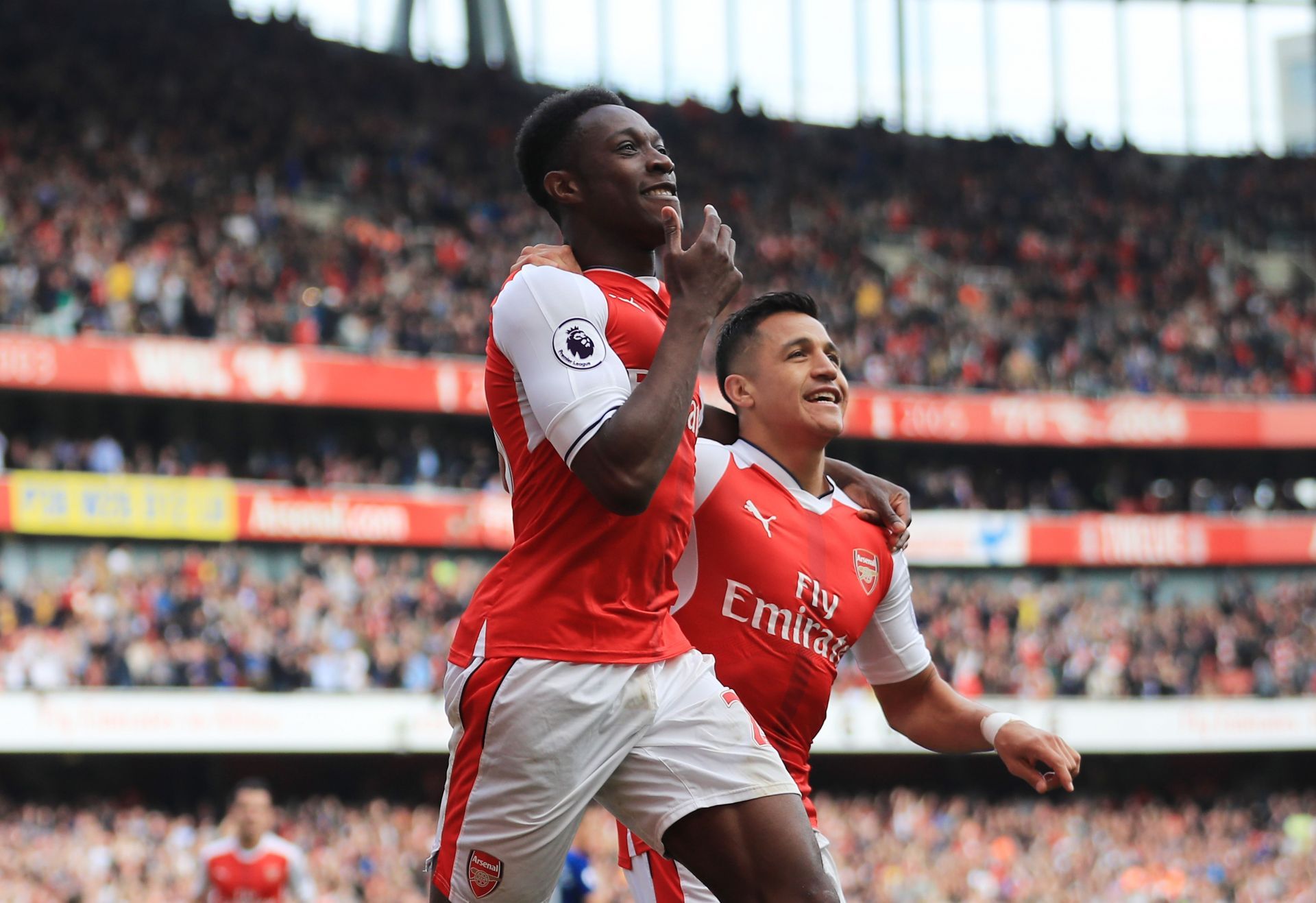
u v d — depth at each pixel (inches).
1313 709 1079.6
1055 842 968.3
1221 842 1002.7
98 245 991.6
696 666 129.1
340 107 1300.4
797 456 160.7
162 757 935.0
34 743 808.9
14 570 939.3
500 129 1374.3
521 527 126.7
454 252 1165.7
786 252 1327.5
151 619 869.8
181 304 986.7
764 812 123.0
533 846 121.9
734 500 154.4
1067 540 1189.1
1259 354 1327.5
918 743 174.4
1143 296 1395.2
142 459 978.1
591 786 121.4
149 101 1186.6
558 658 120.3
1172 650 1113.4
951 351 1236.5
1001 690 1034.7
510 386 126.3
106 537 969.5
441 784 999.0
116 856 731.4
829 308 1248.8
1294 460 1312.7
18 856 703.7
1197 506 1268.5
